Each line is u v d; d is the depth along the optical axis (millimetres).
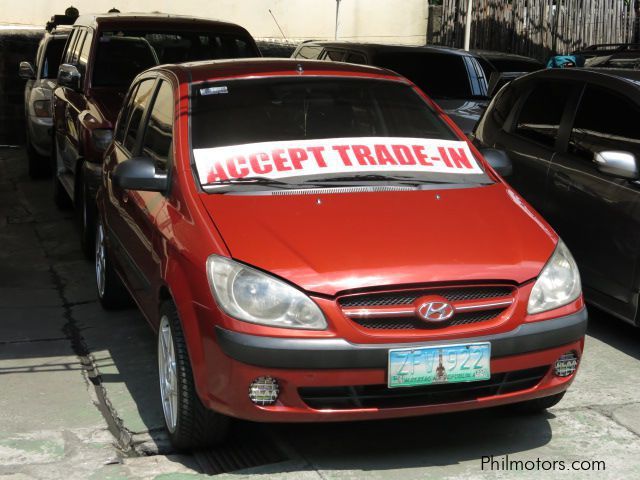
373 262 3928
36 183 11844
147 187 4699
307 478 4012
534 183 6477
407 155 4934
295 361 3746
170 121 5059
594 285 5898
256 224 4168
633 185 5605
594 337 5938
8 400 4973
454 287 3916
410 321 3844
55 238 8922
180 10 15273
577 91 6430
